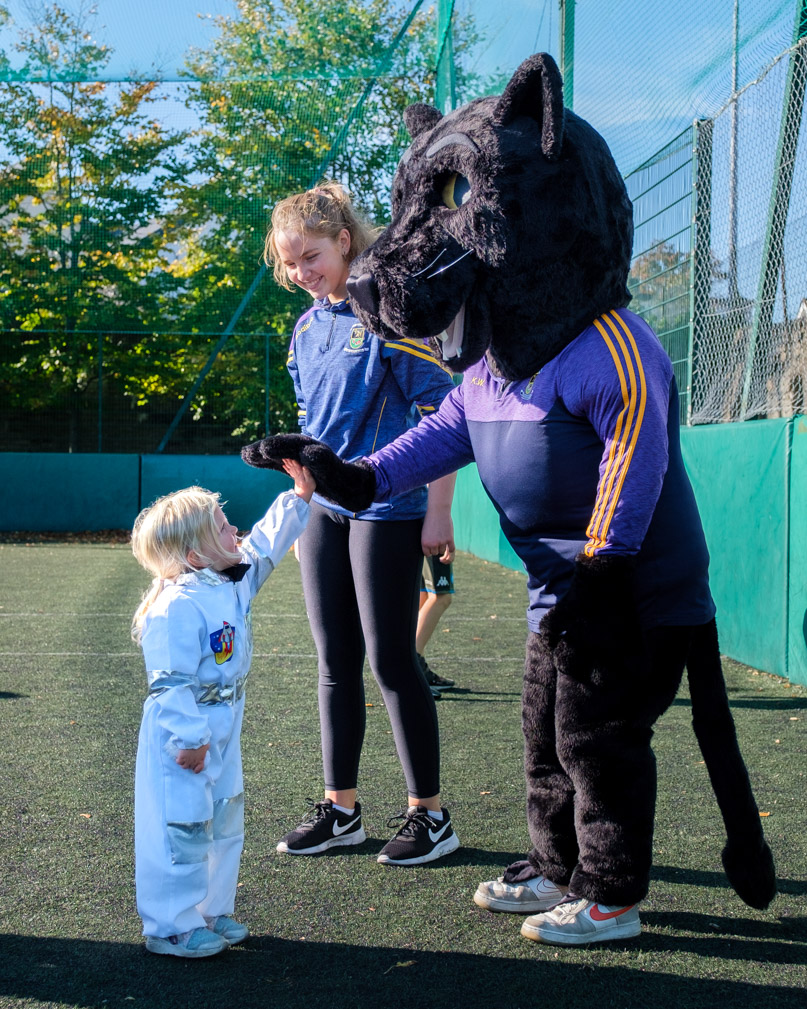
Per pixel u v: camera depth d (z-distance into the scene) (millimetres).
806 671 4941
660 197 6809
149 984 2064
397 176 2316
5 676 5082
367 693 4875
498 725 4215
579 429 2176
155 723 2197
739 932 2334
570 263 2133
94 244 14211
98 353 15008
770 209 5375
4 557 11484
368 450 2877
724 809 2309
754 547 5484
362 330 2830
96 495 14977
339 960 2186
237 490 15062
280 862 2746
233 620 2285
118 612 7316
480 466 2373
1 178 13992
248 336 14984
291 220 2801
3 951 2199
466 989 2059
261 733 4059
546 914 2295
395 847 2736
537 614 2365
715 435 5988
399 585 2756
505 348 2209
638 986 2074
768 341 5504
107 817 3033
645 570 2172
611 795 2174
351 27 13352
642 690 2121
